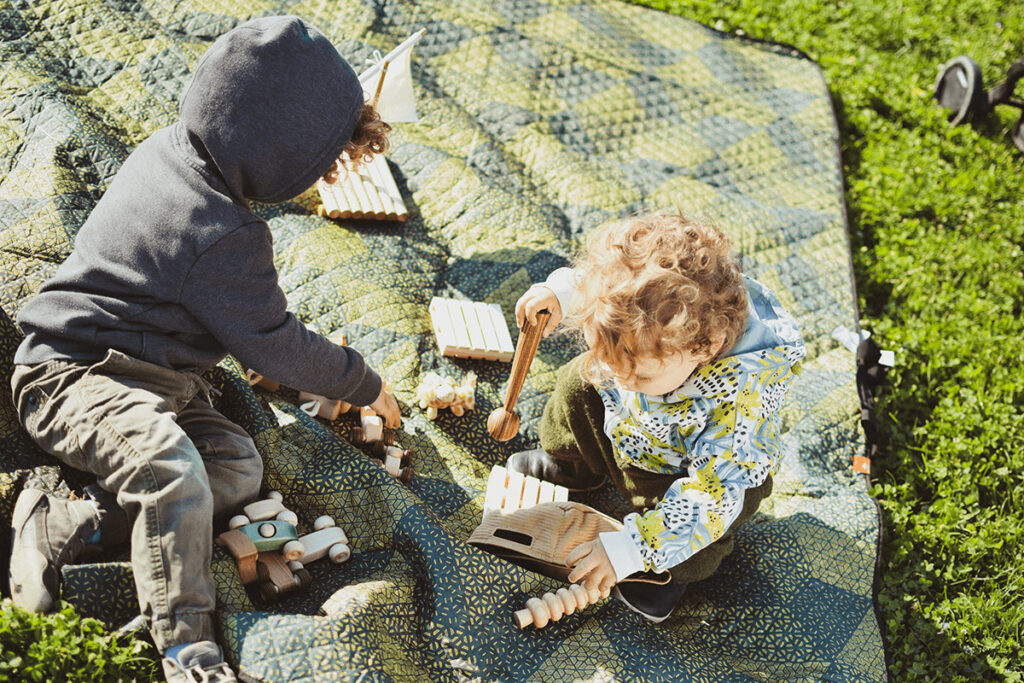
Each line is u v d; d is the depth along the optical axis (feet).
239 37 5.17
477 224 8.79
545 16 11.71
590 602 5.57
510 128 10.07
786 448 7.62
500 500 6.39
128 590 4.88
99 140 7.72
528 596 5.65
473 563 5.55
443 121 9.75
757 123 11.30
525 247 8.68
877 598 6.63
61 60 8.51
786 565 6.66
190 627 4.57
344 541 5.64
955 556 7.37
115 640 4.66
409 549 5.63
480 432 7.14
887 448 8.33
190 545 4.70
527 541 5.85
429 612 5.34
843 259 9.68
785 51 12.72
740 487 5.17
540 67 10.91
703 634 6.12
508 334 7.70
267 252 5.34
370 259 8.04
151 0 9.55
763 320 5.39
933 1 15.35
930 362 9.12
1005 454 8.26
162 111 8.48
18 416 5.64
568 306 6.09
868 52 13.76
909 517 7.59
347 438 6.72
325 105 5.29
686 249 4.83
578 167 9.82
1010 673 6.51
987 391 8.96
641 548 5.19
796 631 6.22
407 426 6.95
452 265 8.41
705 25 12.80
